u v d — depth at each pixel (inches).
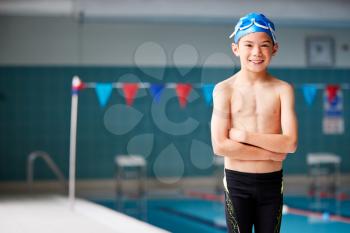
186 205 314.3
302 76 435.2
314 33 437.1
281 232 215.2
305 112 434.6
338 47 439.2
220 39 426.6
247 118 84.3
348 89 439.2
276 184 83.5
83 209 257.8
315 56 436.5
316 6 387.9
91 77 414.3
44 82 410.0
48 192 391.9
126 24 417.7
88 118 414.3
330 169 433.1
